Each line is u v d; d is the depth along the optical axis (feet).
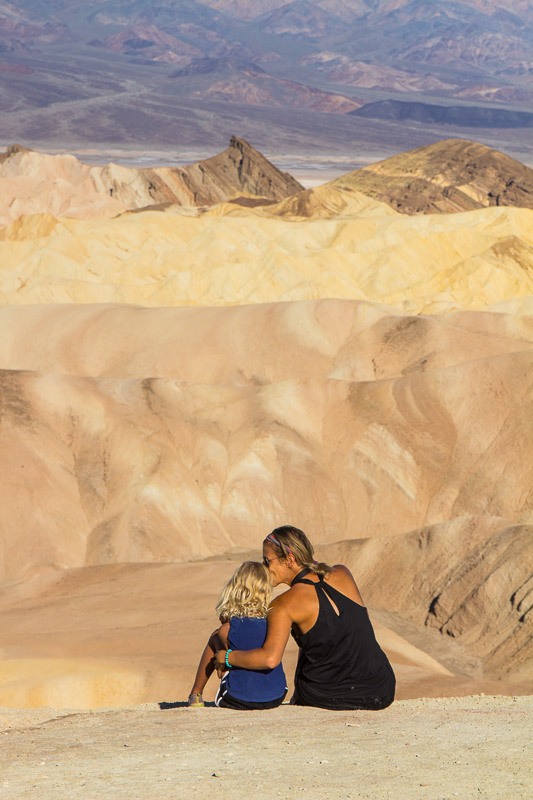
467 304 319.68
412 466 162.71
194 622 94.38
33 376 167.43
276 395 170.30
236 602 19.52
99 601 109.29
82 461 159.43
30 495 150.71
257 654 18.80
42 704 63.82
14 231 379.76
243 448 162.91
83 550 147.64
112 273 336.49
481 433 163.94
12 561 143.74
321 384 173.99
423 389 170.30
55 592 119.55
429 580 116.06
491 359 172.55
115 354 221.87
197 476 159.53
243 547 152.56
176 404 167.63
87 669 68.90
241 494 157.58
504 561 109.70
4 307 239.30
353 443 165.78
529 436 160.86
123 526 148.46
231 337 222.07
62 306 239.71
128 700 65.92
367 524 158.20
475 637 104.37
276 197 621.72
